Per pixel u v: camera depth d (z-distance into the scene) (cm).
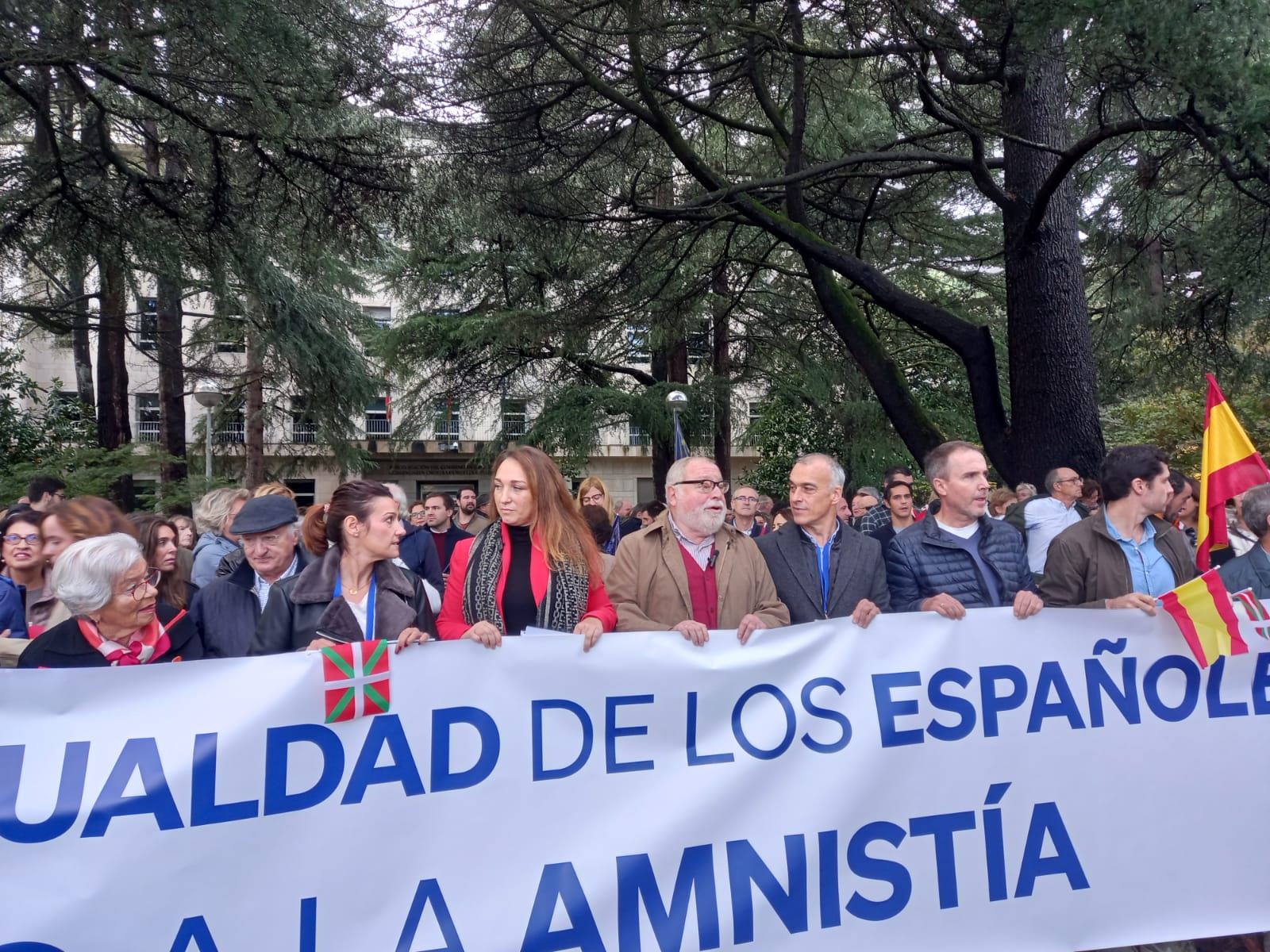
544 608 328
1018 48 705
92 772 249
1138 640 336
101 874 246
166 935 249
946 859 313
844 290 1029
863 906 304
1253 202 900
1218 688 339
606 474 3719
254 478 2258
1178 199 1140
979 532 385
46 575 410
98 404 1521
